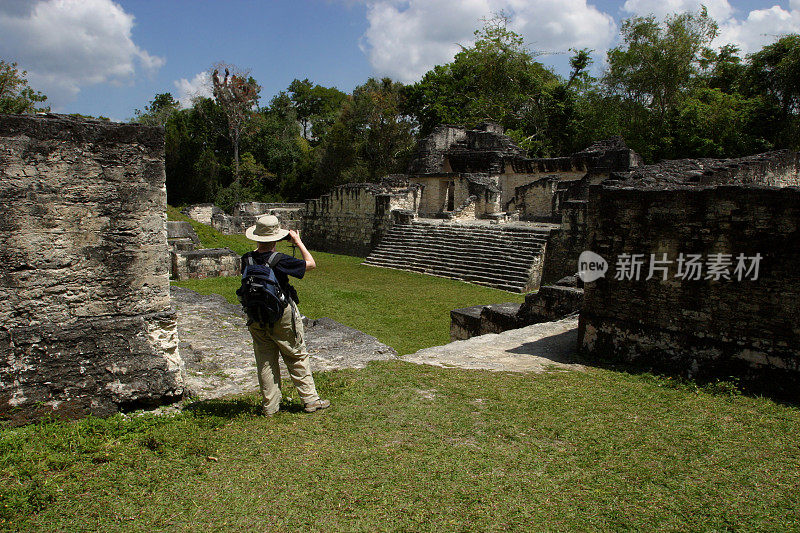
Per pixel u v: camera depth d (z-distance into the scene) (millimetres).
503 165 33281
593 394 5395
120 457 3607
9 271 3920
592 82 43562
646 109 36031
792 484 3570
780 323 5504
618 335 6859
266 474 3391
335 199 30672
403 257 23406
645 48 34625
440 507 3084
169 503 3068
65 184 4074
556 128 41812
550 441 4113
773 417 4840
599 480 3518
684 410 4988
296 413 4457
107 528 2836
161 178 4480
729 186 5770
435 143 35781
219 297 11117
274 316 4074
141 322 4410
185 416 4352
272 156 57531
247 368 6324
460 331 11469
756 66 34281
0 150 3822
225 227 37469
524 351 7609
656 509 3193
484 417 4523
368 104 48969
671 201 6250
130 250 4379
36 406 3980
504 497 3229
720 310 5930
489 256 20438
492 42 45000
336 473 3416
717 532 2992
